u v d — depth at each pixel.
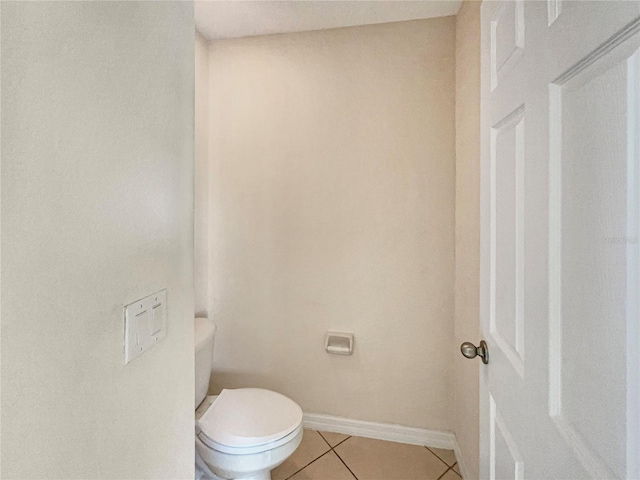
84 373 0.51
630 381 0.42
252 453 1.33
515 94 0.75
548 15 0.61
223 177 2.10
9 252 0.40
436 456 1.83
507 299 0.81
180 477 0.80
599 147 0.47
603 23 0.46
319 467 1.75
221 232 2.12
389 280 1.94
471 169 1.54
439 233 1.88
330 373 2.03
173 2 0.76
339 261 1.99
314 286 2.03
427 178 1.88
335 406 2.03
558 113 0.58
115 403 0.58
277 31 1.98
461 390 1.72
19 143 0.41
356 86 1.93
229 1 1.71
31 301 0.43
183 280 0.81
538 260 0.64
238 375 2.13
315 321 2.03
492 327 0.91
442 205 1.87
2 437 0.40
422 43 1.86
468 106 1.59
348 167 1.96
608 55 0.45
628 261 0.42
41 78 0.44
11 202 0.40
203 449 1.38
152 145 0.68
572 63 0.53
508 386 0.79
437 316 1.90
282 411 1.53
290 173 2.03
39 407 0.44
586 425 0.50
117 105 0.58
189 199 0.83
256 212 2.07
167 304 0.74
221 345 2.14
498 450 0.87
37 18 0.43
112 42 0.57
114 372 0.58
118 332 0.59
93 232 0.53
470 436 1.57
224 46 2.07
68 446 0.49
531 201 0.67
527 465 0.69
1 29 0.39
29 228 0.42
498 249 0.87
